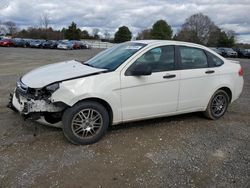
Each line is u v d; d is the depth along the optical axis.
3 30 79.62
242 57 38.91
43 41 43.81
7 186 3.06
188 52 5.11
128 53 4.64
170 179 3.37
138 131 4.82
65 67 4.72
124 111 4.43
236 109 6.53
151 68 4.61
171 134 4.78
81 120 4.11
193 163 3.78
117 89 4.26
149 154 3.98
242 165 3.79
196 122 5.47
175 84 4.84
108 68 4.42
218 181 3.37
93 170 3.48
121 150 4.06
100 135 4.29
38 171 3.39
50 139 4.28
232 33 72.31
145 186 3.21
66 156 3.79
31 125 4.75
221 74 5.50
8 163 3.53
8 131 4.48
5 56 21.92
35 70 4.88
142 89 4.49
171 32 78.44
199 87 5.19
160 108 4.79
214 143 4.49
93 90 4.05
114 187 3.16
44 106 3.94
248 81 11.26
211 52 5.51
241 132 5.04
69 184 3.16
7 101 6.23
